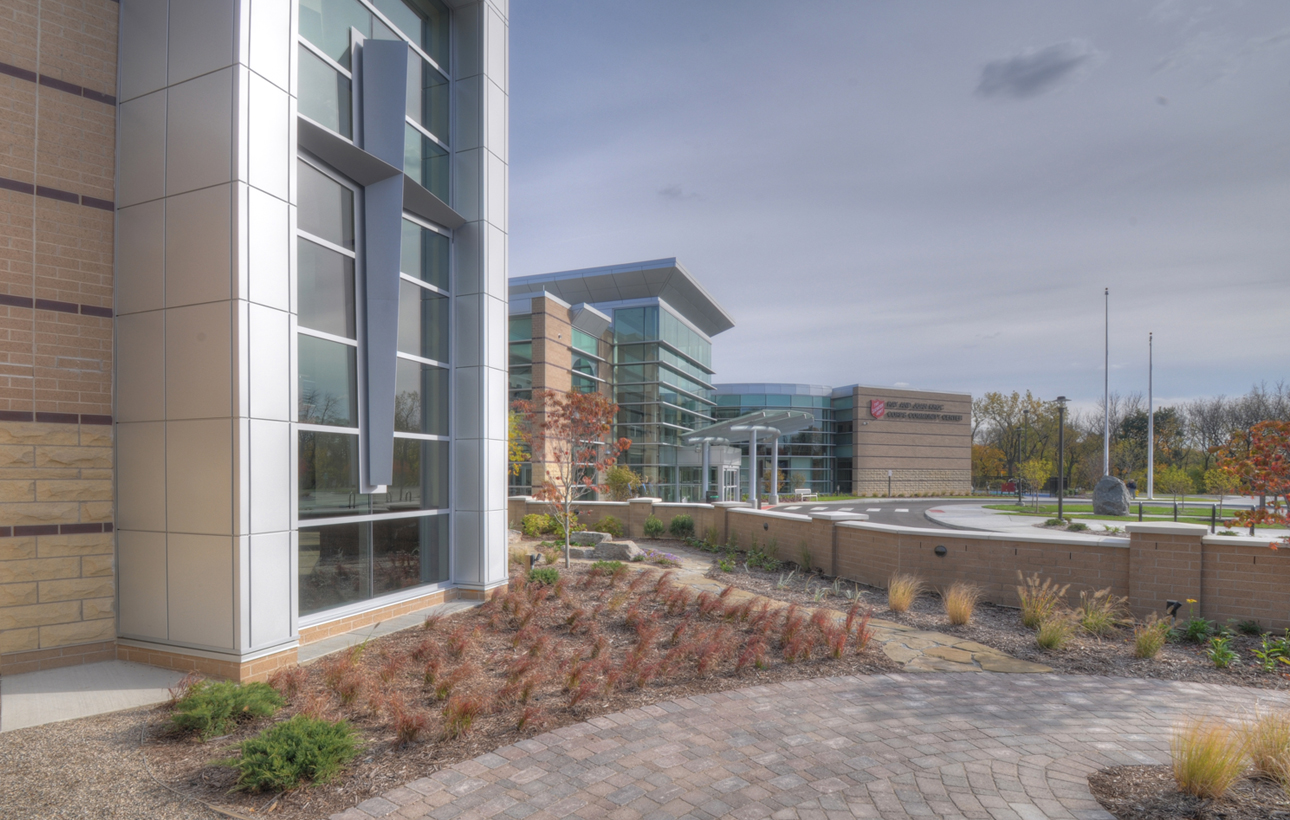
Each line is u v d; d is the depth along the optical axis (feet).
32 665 24.18
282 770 15.14
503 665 24.80
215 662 23.54
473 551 37.88
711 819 14.24
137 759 17.01
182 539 24.23
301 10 29.66
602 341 125.70
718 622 31.60
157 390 24.88
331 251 31.12
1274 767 15.53
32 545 24.32
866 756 17.48
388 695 20.76
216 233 23.93
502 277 40.65
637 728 19.26
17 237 24.48
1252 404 233.35
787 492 182.50
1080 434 261.44
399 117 32.94
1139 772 16.42
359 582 31.58
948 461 209.56
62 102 25.35
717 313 173.99
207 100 24.31
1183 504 131.13
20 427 24.29
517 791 15.44
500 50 41.37
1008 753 17.69
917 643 29.40
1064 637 29.07
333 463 30.37
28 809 14.43
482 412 38.29
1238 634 31.01
